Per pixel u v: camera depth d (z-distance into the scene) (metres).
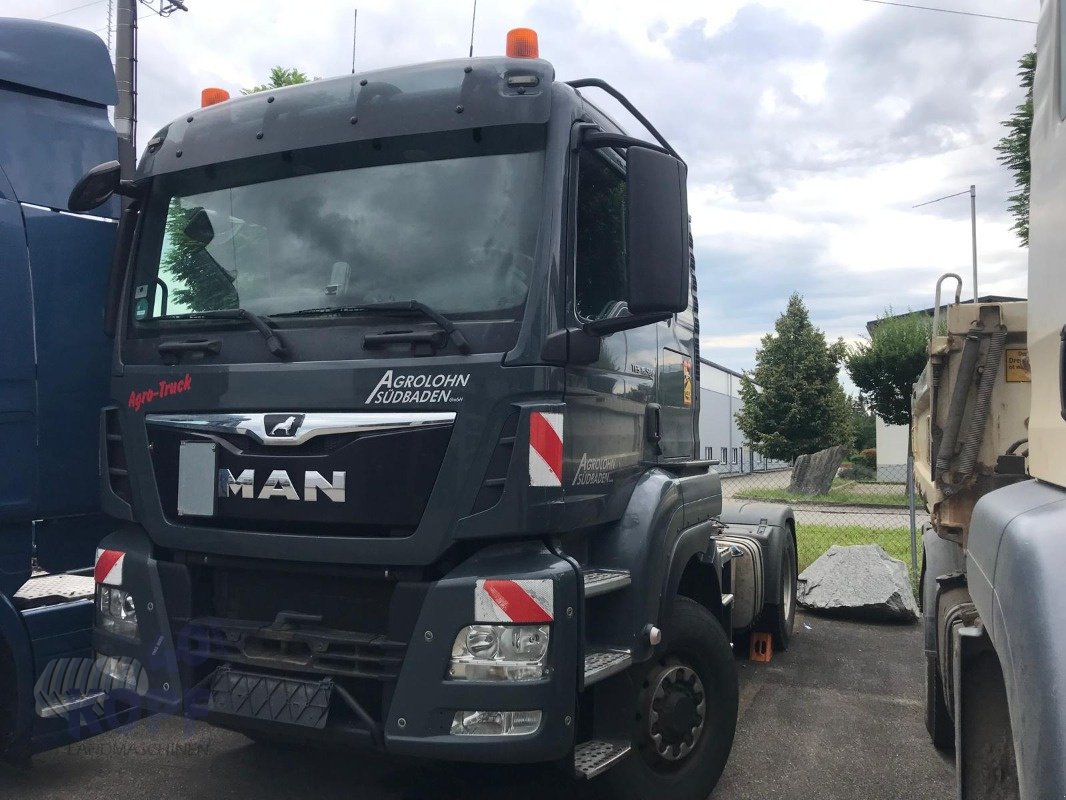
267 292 3.70
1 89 4.32
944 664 4.20
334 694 3.30
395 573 3.26
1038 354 2.34
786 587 7.45
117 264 4.17
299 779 4.46
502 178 3.43
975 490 4.20
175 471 3.70
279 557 3.42
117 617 3.80
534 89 3.44
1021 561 2.00
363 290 3.52
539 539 3.31
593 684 3.52
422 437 3.23
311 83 3.84
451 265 3.42
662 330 4.47
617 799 3.69
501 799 4.23
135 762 4.65
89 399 4.48
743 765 4.78
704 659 4.14
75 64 4.64
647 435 4.17
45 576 4.40
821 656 7.17
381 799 4.23
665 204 3.33
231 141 3.92
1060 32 2.22
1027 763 1.78
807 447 37.34
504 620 3.07
